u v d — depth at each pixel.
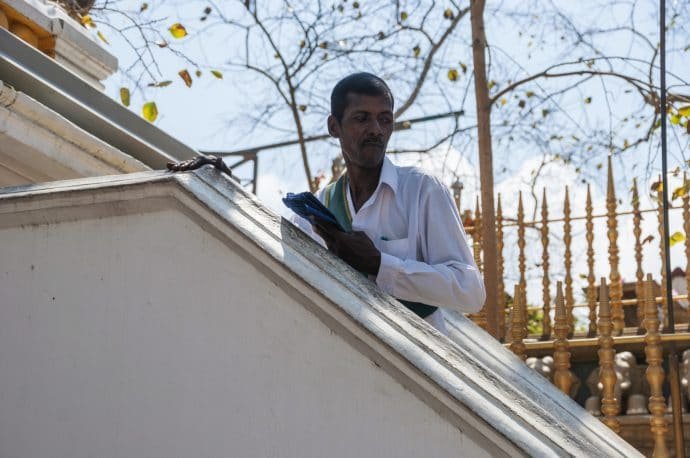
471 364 2.27
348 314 2.23
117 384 2.43
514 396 2.22
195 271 2.41
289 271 2.29
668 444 6.29
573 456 2.08
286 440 2.26
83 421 2.44
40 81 3.54
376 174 3.08
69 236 2.54
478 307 2.95
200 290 2.40
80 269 2.52
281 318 2.32
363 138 3.00
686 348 6.79
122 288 2.47
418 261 2.99
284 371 2.29
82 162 3.64
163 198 2.46
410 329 2.28
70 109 3.67
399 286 2.81
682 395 6.45
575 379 6.93
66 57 4.98
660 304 7.97
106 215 2.52
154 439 2.37
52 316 2.52
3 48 3.51
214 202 2.41
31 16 4.75
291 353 2.29
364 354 2.24
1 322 2.55
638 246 7.66
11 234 2.59
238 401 2.32
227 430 2.31
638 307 7.59
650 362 5.89
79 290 2.51
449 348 2.29
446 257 2.96
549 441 2.11
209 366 2.36
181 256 2.43
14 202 2.56
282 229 2.44
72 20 5.09
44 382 2.49
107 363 2.45
